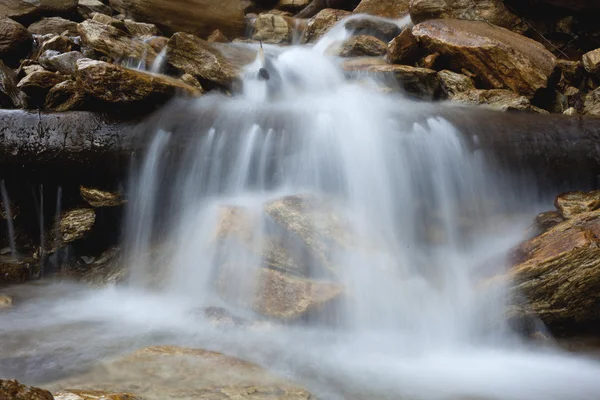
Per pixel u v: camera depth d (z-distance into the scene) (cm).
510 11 989
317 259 535
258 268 539
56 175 656
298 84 860
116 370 412
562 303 505
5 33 920
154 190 659
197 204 652
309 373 436
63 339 482
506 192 645
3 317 538
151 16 1153
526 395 414
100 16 1036
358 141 638
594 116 684
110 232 683
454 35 862
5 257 672
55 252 668
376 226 590
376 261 532
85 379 399
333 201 584
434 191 637
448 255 591
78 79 662
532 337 514
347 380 430
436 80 837
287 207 557
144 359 425
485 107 776
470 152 643
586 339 515
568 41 991
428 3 986
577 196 585
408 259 576
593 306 510
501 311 509
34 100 729
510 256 541
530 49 837
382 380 432
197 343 478
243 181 644
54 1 1126
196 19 1186
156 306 575
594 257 487
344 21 1098
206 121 670
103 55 848
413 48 887
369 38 987
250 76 823
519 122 672
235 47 967
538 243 529
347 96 791
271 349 473
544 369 460
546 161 636
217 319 512
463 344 505
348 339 503
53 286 642
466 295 521
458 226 623
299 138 642
